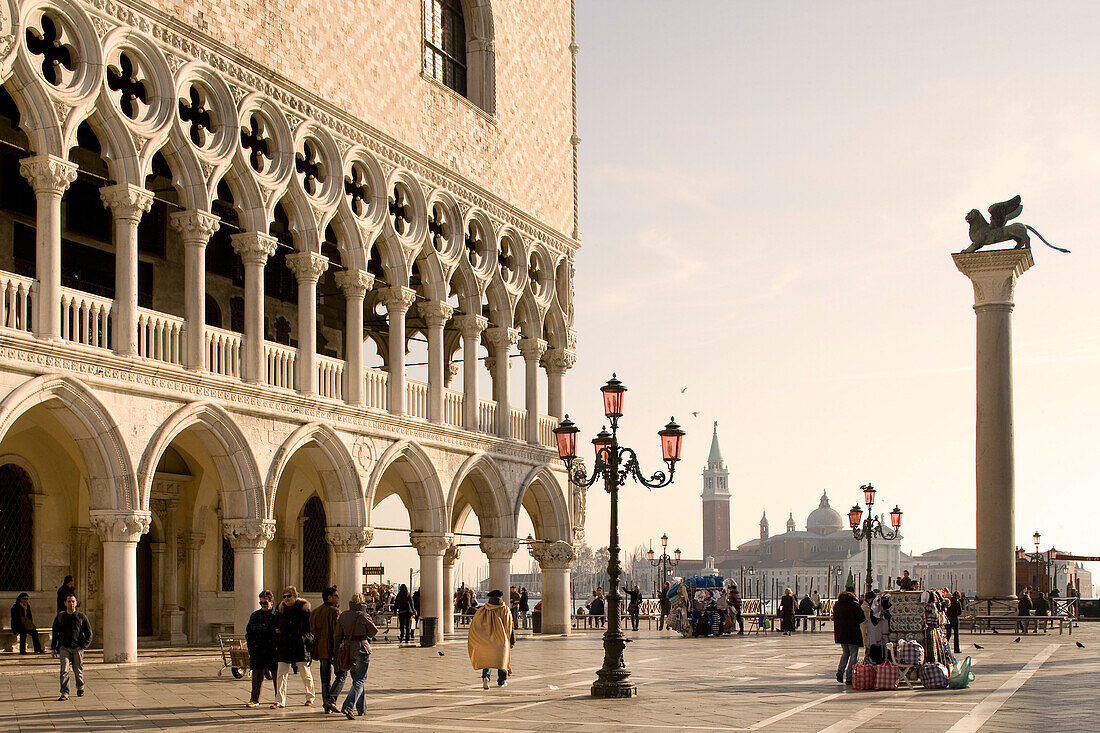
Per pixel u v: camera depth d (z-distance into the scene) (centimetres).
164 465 3803
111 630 2839
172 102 2997
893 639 2861
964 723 1995
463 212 4216
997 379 5716
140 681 2581
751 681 2839
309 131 3488
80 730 1866
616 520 2555
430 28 4288
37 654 3078
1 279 2569
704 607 5228
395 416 3784
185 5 3056
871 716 2109
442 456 4034
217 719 2027
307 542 4456
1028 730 1895
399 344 3847
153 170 3628
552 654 3728
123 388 2816
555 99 4922
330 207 3534
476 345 4262
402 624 4038
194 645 3744
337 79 3594
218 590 3991
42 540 3359
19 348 2573
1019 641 4650
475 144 4303
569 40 5094
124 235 2867
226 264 3975
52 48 2867
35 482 3353
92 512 2798
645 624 6369
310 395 3416
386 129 3800
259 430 3219
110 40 2836
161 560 3800
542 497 4762
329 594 2238
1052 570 9275
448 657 3494
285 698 2270
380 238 3819
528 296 4625
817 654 3862
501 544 4353
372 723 2006
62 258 3434
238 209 3262
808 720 2053
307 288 3453
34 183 2689
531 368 4659
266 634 2222
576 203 5031
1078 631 5625
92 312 2870
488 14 4466
